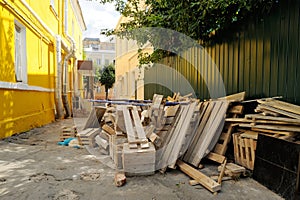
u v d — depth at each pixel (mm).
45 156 3252
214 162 2959
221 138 2998
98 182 2338
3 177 2443
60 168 2744
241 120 2742
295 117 2078
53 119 7754
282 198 1979
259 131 2521
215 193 2078
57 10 8820
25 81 5586
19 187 2203
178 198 2004
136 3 5219
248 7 2801
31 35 5977
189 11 3354
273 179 2109
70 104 9602
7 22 4539
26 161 3002
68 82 10086
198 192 2117
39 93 6547
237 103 3113
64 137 4418
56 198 1988
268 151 2201
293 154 1905
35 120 6074
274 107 2332
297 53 2426
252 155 2514
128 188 2203
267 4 2742
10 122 4625
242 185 2258
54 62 8086
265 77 2857
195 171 2500
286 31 2562
